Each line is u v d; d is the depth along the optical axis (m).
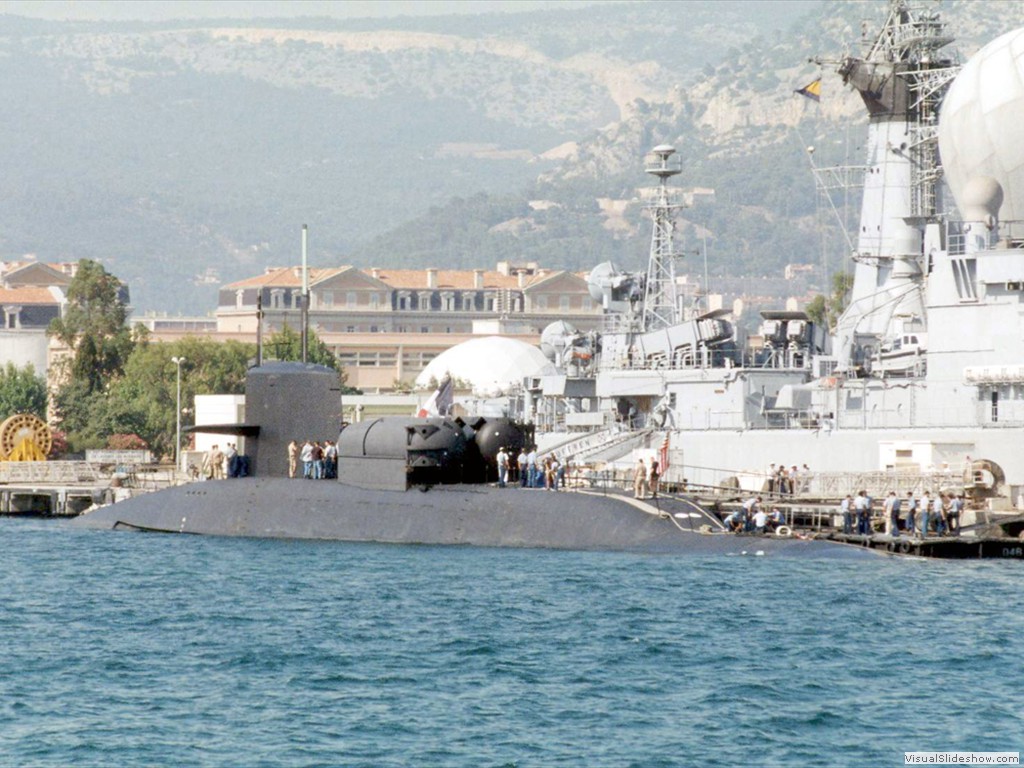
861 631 119.44
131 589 142.38
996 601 132.25
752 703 97.50
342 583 142.50
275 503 180.25
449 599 133.00
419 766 84.44
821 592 135.88
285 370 185.38
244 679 103.88
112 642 116.56
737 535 162.38
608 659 109.38
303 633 119.19
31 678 104.44
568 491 168.75
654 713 95.12
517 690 100.56
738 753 87.12
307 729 91.44
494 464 177.38
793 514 175.12
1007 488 183.12
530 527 165.12
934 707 97.00
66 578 150.25
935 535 164.25
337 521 174.50
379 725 92.25
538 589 137.50
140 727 91.88
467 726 92.00
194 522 186.38
